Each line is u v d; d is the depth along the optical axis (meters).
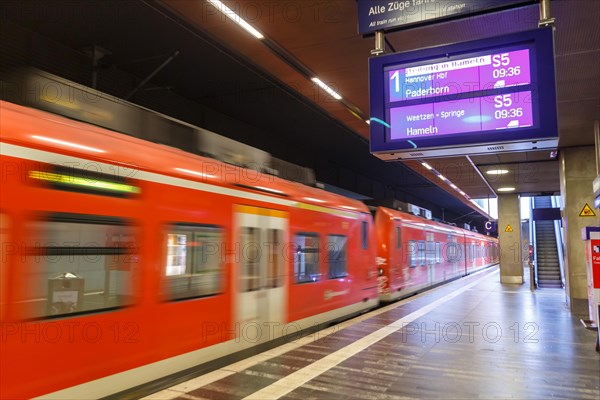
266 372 5.32
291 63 7.20
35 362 3.38
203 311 5.11
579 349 6.76
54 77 4.50
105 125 4.89
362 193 24.48
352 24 5.91
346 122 10.98
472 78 5.22
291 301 7.01
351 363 5.82
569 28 5.60
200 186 5.17
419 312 10.43
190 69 9.98
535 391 4.84
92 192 3.91
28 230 3.40
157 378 4.49
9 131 3.39
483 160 13.52
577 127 9.92
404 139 5.43
